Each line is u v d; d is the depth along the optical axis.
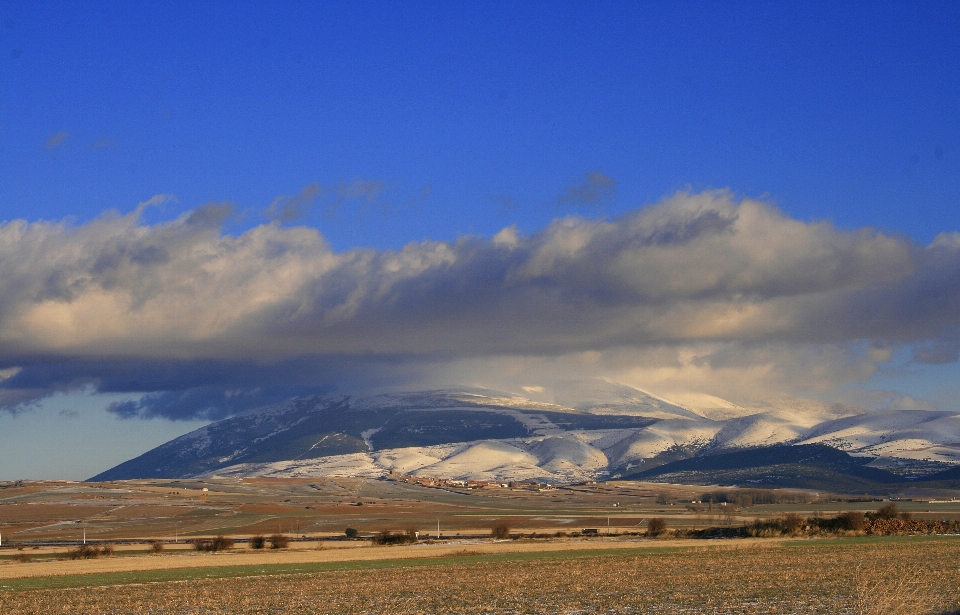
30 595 73.69
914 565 81.75
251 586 77.88
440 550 121.44
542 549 119.25
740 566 84.75
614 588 68.56
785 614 51.44
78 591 76.06
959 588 60.75
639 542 130.62
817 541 119.44
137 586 79.56
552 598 63.22
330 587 75.50
